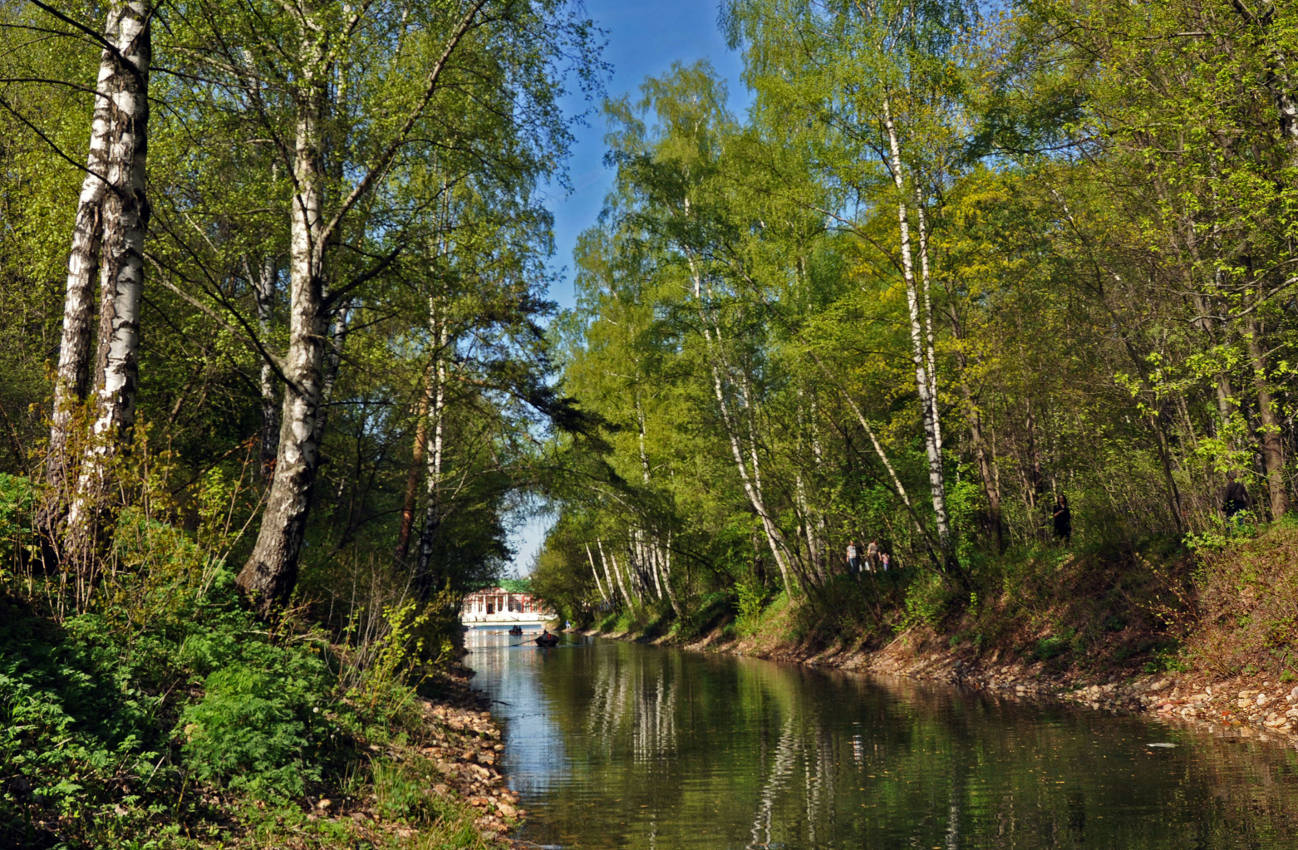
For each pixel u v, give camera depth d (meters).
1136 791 7.61
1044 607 18.14
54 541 7.96
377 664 10.77
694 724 13.73
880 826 6.93
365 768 7.86
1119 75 15.37
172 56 11.62
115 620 7.78
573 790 8.84
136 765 5.68
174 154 14.23
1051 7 16.31
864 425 22.80
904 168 21.02
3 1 17.08
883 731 11.95
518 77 13.49
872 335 23.36
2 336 15.18
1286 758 8.67
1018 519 24.14
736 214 25.34
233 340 15.77
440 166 15.16
